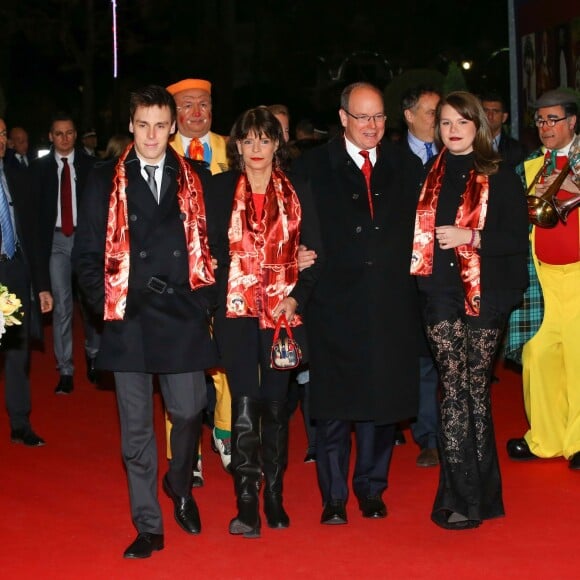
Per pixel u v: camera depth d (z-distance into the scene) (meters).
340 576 6.23
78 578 6.28
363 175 7.13
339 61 33.81
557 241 8.27
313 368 7.21
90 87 31.05
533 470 8.28
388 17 33.78
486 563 6.39
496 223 6.91
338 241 7.12
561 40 13.07
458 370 6.95
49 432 9.81
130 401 6.61
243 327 6.93
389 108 10.61
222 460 8.30
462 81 10.16
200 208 6.64
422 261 6.92
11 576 6.32
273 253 6.89
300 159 7.31
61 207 11.42
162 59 33.44
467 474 6.93
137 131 6.48
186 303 6.59
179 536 6.95
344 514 7.11
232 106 33.44
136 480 6.64
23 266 9.18
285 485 8.05
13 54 32.94
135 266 6.52
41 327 9.47
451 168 6.98
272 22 35.25
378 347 7.11
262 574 6.29
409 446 9.12
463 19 33.81
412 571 6.29
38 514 7.46
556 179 7.95
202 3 34.06
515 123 14.53
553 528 6.98
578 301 8.30
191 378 6.67
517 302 7.11
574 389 8.31
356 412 7.09
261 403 7.05
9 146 16.84
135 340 6.53
